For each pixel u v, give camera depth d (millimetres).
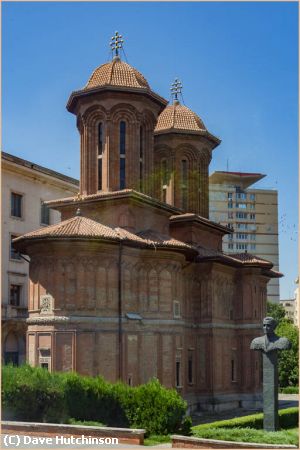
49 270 35094
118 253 36125
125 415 25266
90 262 35156
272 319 25156
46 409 25266
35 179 40781
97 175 41562
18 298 39438
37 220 41219
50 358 34094
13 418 24453
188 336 43906
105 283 35438
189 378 43688
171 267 39125
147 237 39094
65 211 41688
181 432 24797
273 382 24516
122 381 34750
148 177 42781
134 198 39375
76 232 34938
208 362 44188
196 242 45312
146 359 37125
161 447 21406
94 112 41625
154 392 25172
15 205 39219
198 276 45281
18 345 38156
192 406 42656
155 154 49938
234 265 45438
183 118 50219
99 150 41719
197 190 49312
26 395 24875
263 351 24891
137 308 37406
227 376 45500
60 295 34625
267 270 37000
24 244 36156
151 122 42969
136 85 41406
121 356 35125
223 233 39125
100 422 25406
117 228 38781
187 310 44156
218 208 35344
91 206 40625
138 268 37938
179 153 49562
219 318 45281
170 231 45844
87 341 34312
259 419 27438
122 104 41344
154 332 37750
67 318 34188
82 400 25828
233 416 37219
